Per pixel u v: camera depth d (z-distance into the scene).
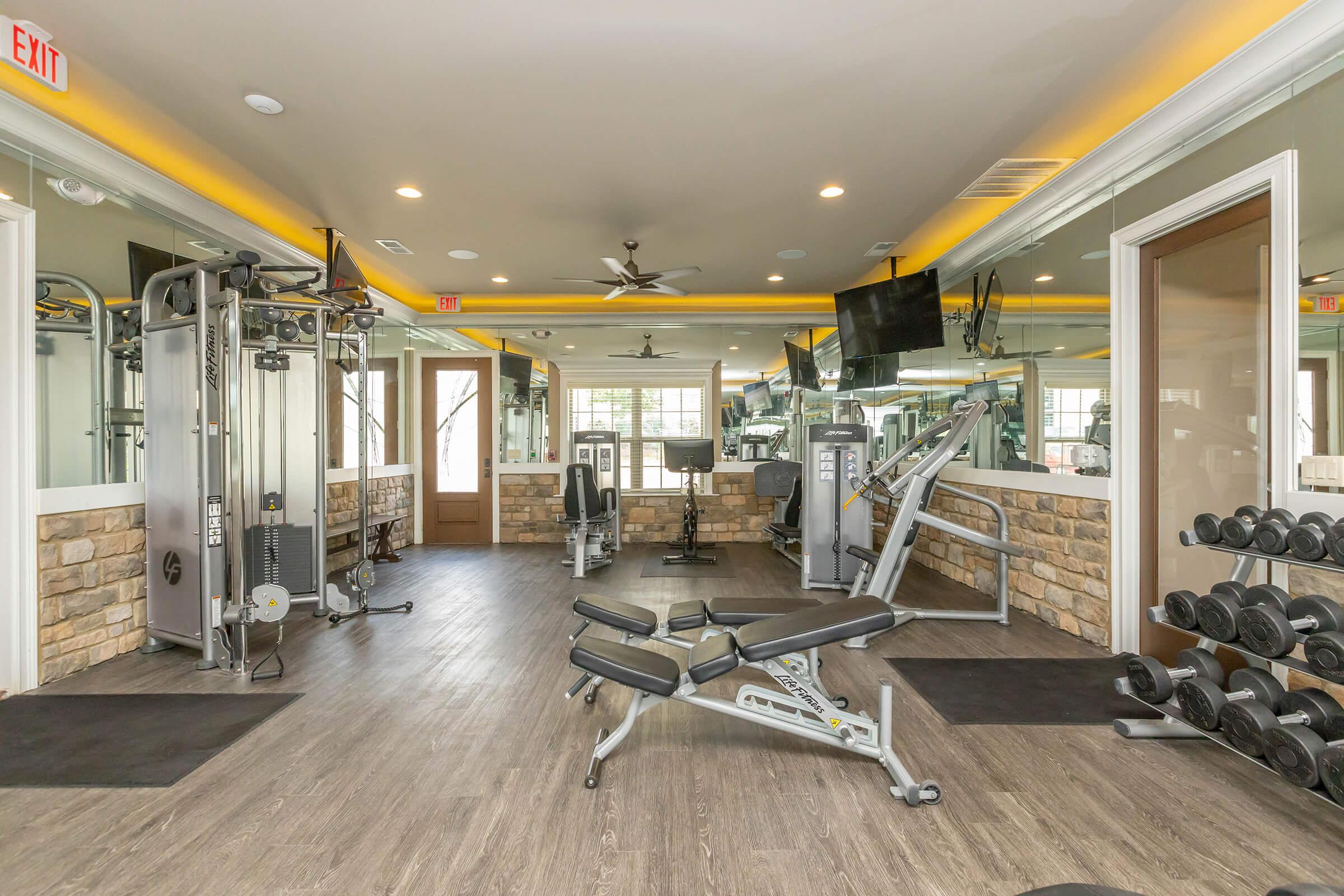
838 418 7.66
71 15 2.50
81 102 3.17
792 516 6.39
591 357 7.93
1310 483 2.57
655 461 7.94
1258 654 2.20
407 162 3.85
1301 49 2.49
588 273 6.32
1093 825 2.01
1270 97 2.77
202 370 3.33
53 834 1.95
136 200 3.78
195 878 1.76
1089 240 3.93
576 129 3.46
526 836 1.95
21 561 3.08
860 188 4.27
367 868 1.80
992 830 1.98
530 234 5.14
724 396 7.92
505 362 7.97
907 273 6.28
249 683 3.21
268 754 2.47
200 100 3.15
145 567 3.74
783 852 1.87
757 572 6.04
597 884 1.73
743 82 3.01
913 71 2.94
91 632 3.41
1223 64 2.71
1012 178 4.11
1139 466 3.58
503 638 3.98
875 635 4.03
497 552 7.23
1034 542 4.42
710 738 2.61
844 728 2.32
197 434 3.43
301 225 4.95
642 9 2.49
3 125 2.97
